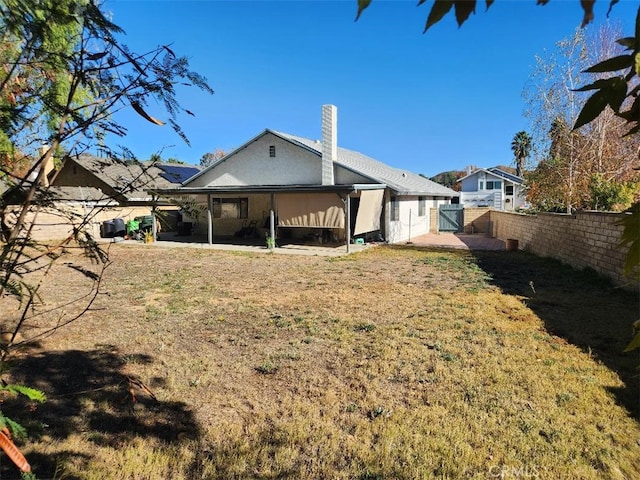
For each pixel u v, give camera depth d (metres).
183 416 3.42
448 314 6.14
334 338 5.18
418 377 4.02
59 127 1.59
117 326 5.80
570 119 12.98
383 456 2.84
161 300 7.35
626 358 4.36
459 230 22.83
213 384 3.98
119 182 1.86
